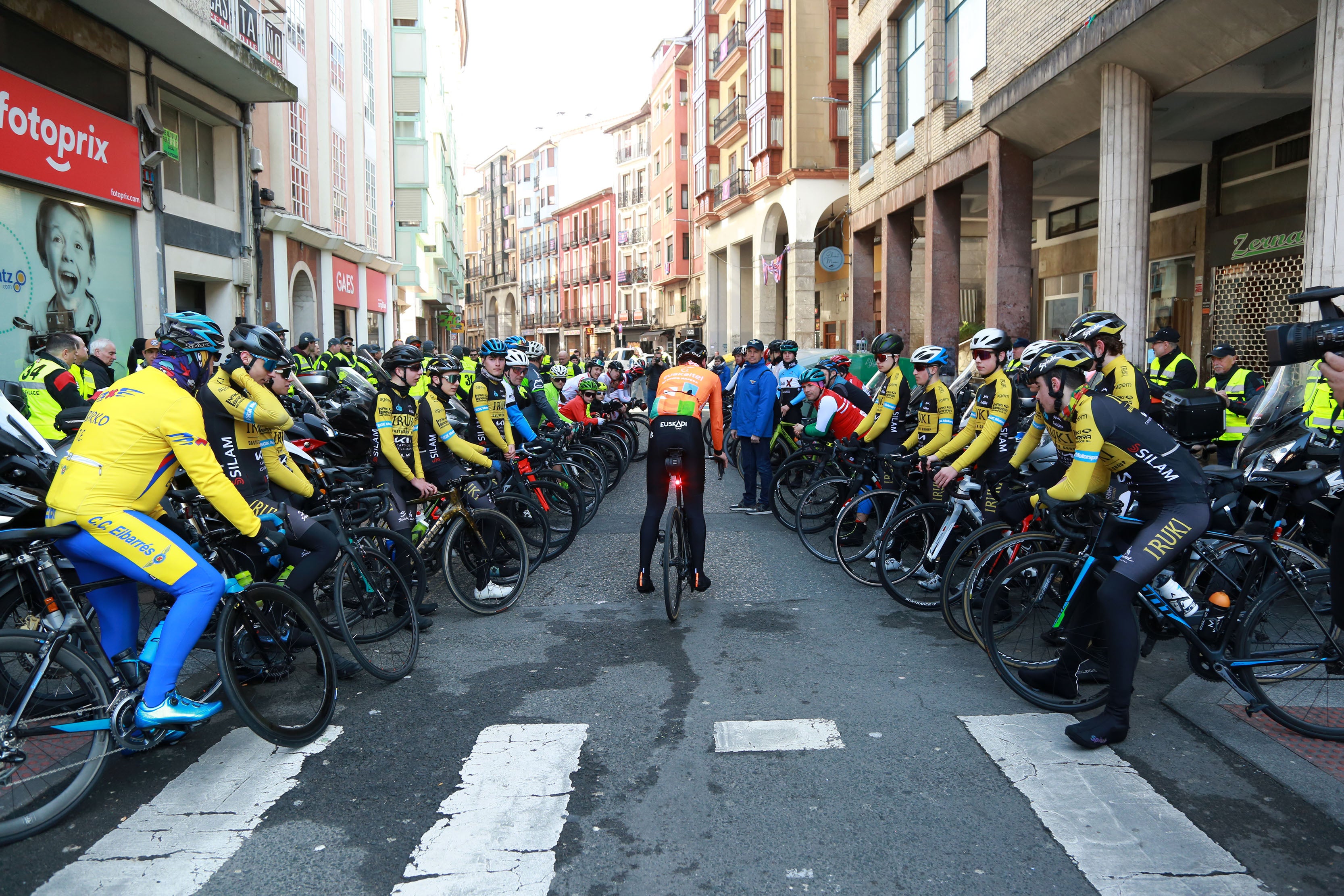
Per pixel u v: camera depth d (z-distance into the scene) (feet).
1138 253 36.86
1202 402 18.69
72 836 10.35
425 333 138.82
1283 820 10.41
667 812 10.66
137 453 11.44
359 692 14.80
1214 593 13.23
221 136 47.83
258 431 15.07
